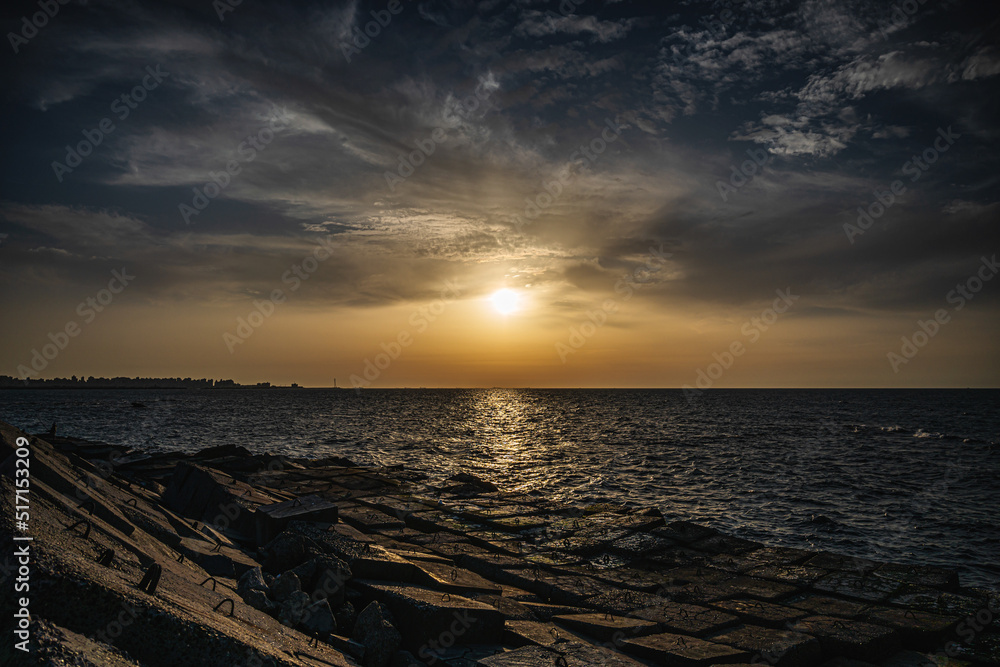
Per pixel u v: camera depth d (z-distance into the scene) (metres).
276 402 147.12
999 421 74.81
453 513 14.22
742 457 37.06
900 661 7.05
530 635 6.80
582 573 9.93
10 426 8.38
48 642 3.16
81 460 12.59
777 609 8.20
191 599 5.06
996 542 16.73
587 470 31.31
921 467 32.38
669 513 20.38
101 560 4.69
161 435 48.25
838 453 39.47
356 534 9.70
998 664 6.95
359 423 70.31
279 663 4.17
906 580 9.40
